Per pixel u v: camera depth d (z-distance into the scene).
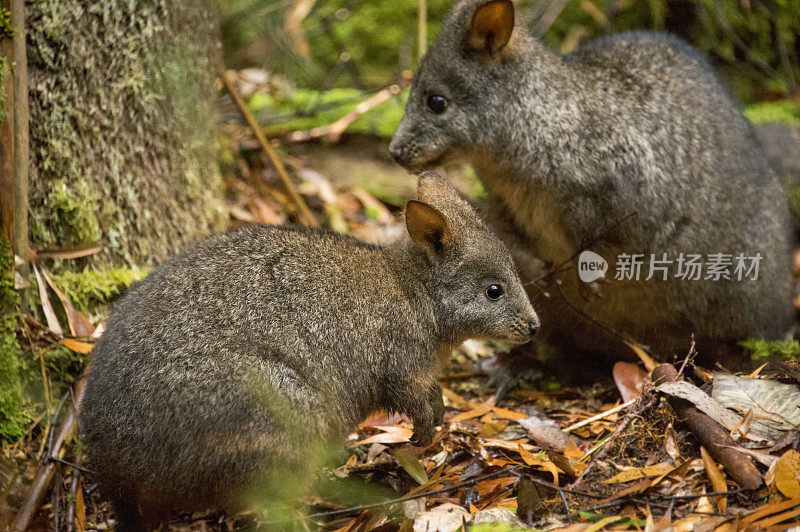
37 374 8.72
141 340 7.16
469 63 10.60
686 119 10.66
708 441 7.73
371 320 8.12
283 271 7.80
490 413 9.84
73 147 9.43
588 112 10.44
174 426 6.92
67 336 8.95
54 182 9.32
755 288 11.00
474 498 7.81
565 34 18.25
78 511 7.87
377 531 7.38
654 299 10.88
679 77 10.88
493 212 11.58
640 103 10.58
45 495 8.09
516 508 7.55
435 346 8.68
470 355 12.09
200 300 7.40
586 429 9.23
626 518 7.07
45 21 9.02
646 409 8.50
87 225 9.56
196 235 10.85
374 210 14.43
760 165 11.23
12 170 8.21
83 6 9.30
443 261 8.57
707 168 10.63
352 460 9.04
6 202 8.21
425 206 8.19
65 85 9.29
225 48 17.22
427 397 8.60
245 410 7.02
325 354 7.74
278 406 7.18
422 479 8.12
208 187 11.22
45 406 8.65
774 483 7.08
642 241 10.56
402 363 8.32
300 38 17.98
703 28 17.44
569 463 7.90
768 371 10.03
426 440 8.56
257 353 7.32
